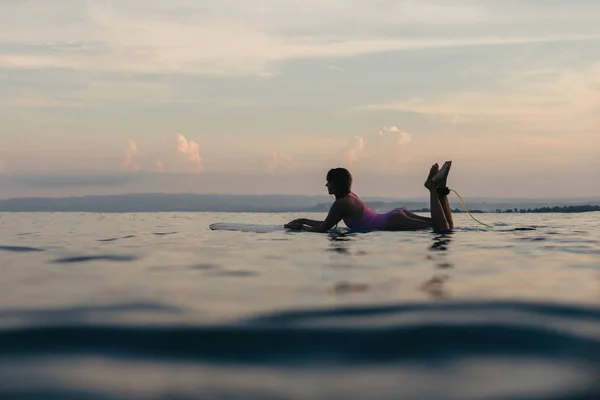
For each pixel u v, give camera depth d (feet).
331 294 8.01
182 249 15.57
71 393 4.16
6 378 4.49
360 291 8.27
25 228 27.66
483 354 5.03
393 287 8.63
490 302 7.29
